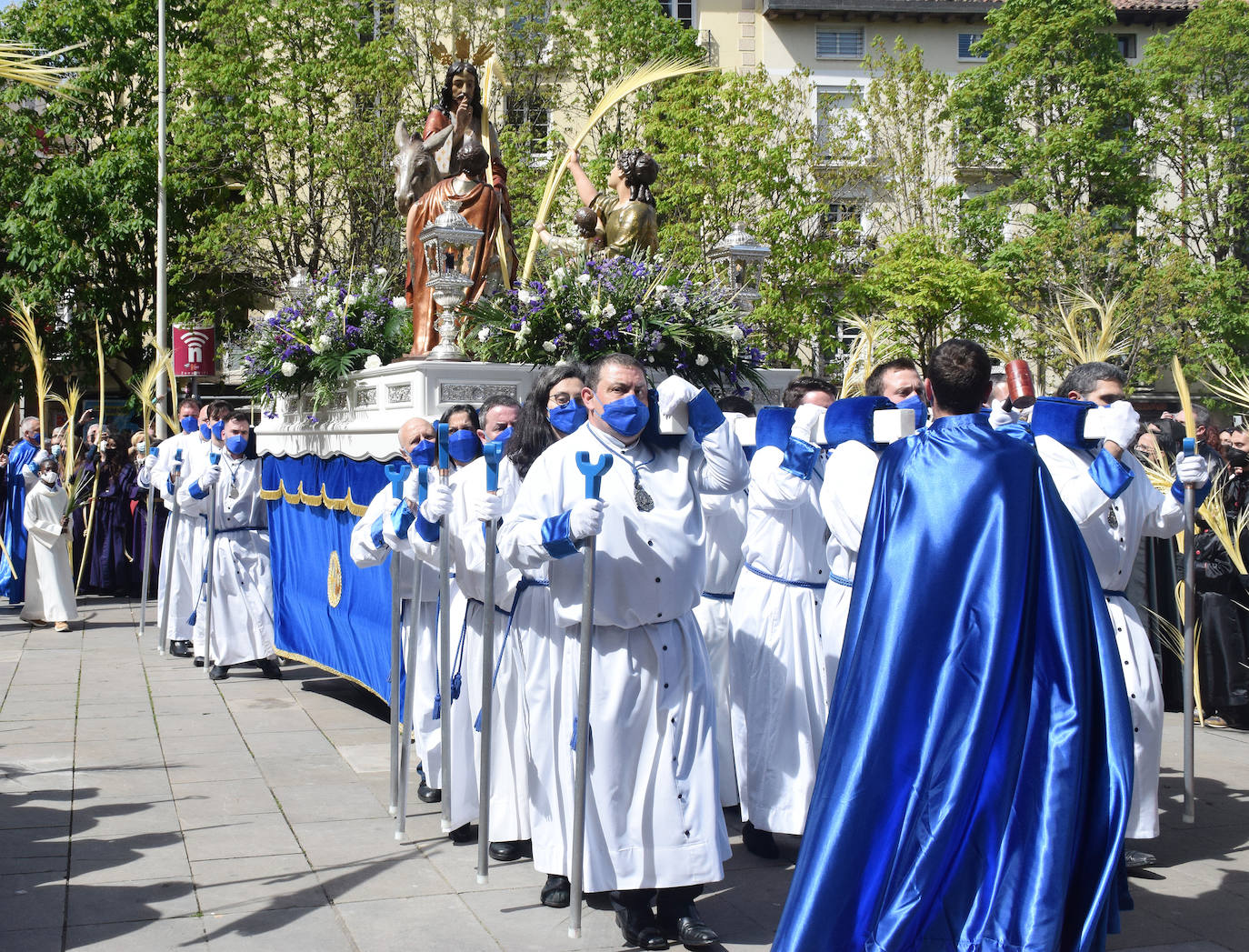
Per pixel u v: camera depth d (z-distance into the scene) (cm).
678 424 425
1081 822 333
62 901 452
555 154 2191
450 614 533
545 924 430
